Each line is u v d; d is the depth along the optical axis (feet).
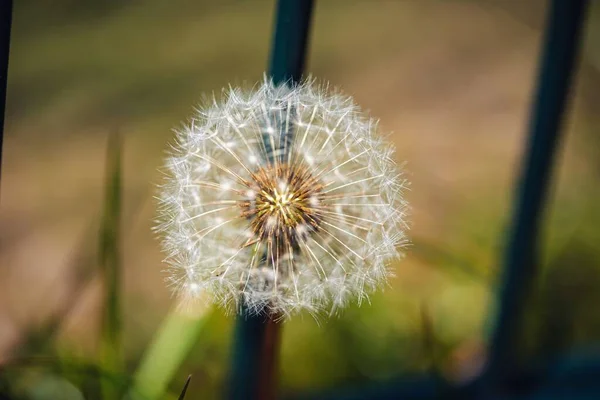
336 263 1.22
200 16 4.27
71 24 4.37
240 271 1.21
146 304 2.14
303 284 1.21
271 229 1.22
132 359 1.87
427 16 3.94
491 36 3.65
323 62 3.51
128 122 3.19
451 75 3.32
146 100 3.37
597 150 2.63
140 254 2.37
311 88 1.22
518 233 1.56
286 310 1.19
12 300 2.16
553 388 1.62
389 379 1.78
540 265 1.89
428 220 2.38
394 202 1.21
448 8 4.03
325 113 1.22
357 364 1.85
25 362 1.38
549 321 1.87
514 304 1.58
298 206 1.22
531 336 1.84
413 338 1.91
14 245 2.52
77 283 1.61
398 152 2.77
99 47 3.99
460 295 2.02
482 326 1.79
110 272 1.41
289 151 1.23
